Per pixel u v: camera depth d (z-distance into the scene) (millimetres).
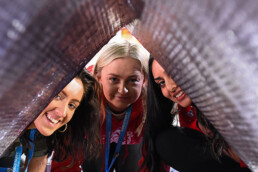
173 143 1217
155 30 367
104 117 1578
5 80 290
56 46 323
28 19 248
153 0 308
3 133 430
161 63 456
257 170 460
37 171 1331
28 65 300
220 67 320
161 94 1177
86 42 405
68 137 1331
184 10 289
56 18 274
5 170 1149
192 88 401
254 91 322
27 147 1171
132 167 1828
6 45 253
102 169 1770
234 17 267
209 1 266
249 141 391
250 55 291
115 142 1707
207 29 291
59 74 422
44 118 1015
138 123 1653
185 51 344
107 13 367
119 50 1333
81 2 284
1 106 338
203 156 1143
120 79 1360
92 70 1532
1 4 230
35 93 397
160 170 1342
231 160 1076
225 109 371
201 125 1101
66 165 1487
